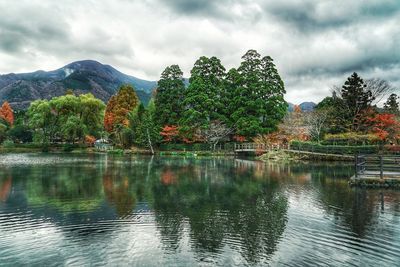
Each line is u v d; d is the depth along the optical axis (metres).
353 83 53.53
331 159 45.59
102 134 80.56
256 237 12.26
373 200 18.48
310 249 11.05
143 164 40.88
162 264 9.83
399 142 53.06
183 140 63.31
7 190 21.78
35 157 53.38
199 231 12.98
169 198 19.25
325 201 18.30
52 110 77.50
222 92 63.62
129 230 13.10
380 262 9.98
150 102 71.94
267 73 63.00
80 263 9.91
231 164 40.97
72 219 14.73
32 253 10.70
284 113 60.56
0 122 86.38
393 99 63.97
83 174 30.30
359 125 51.81
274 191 21.42
